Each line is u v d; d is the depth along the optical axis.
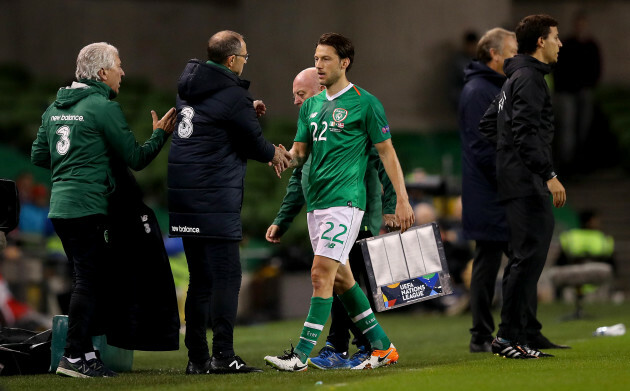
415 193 47.25
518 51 20.89
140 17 72.25
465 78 24.84
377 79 69.75
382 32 69.75
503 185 20.61
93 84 19.59
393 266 19.08
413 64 69.75
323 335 29.78
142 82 67.44
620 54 76.44
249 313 43.81
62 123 19.34
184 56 73.50
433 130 69.50
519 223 20.36
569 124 60.41
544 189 20.38
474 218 23.80
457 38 70.00
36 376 19.34
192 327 19.06
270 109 71.00
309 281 46.12
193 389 15.66
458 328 35.78
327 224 18.27
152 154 19.52
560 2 77.38
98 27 71.06
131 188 19.80
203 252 18.91
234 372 18.70
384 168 19.56
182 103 18.98
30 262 38.44
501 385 15.36
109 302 19.67
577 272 38.00
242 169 19.06
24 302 37.97
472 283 24.06
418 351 25.38
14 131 59.50
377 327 19.25
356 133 18.48
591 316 38.81
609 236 59.59
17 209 19.50
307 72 20.53
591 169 63.81
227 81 18.66
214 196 18.56
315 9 70.44
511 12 76.94
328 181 18.39
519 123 19.88
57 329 20.14
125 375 19.22
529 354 20.56
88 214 18.94
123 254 19.69
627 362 19.27
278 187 57.75
